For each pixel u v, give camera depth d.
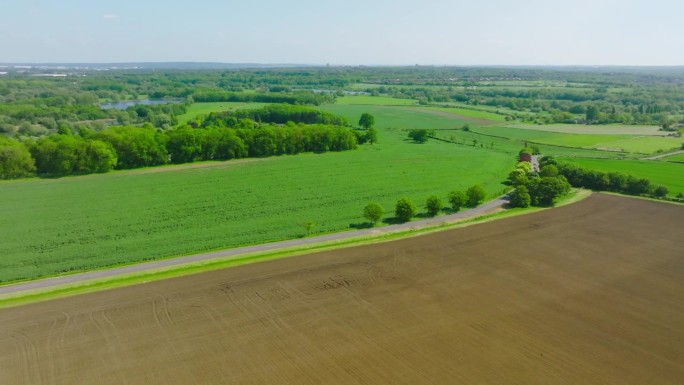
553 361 36.97
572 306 46.03
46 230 65.44
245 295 46.12
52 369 34.25
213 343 37.94
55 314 41.75
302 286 48.50
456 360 36.72
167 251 58.84
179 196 83.44
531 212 79.00
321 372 34.81
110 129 105.06
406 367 35.66
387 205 82.56
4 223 67.50
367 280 50.44
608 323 42.97
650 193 90.44
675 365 36.84
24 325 39.84
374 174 105.12
